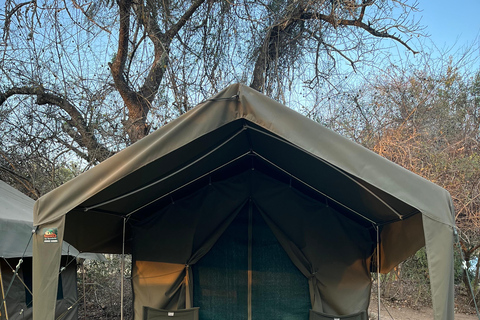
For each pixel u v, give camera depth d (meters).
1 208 5.00
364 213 4.32
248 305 4.58
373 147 7.82
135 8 7.25
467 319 7.85
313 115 8.25
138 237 4.69
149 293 4.54
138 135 7.35
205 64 7.54
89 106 7.55
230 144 3.89
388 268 4.48
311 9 7.36
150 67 7.44
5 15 6.92
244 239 4.75
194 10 7.41
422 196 2.71
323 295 4.52
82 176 3.08
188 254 4.61
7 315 4.62
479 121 8.65
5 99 7.82
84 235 4.33
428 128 8.28
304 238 4.63
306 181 4.37
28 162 8.19
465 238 7.76
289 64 8.02
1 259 4.72
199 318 4.56
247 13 7.50
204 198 4.77
